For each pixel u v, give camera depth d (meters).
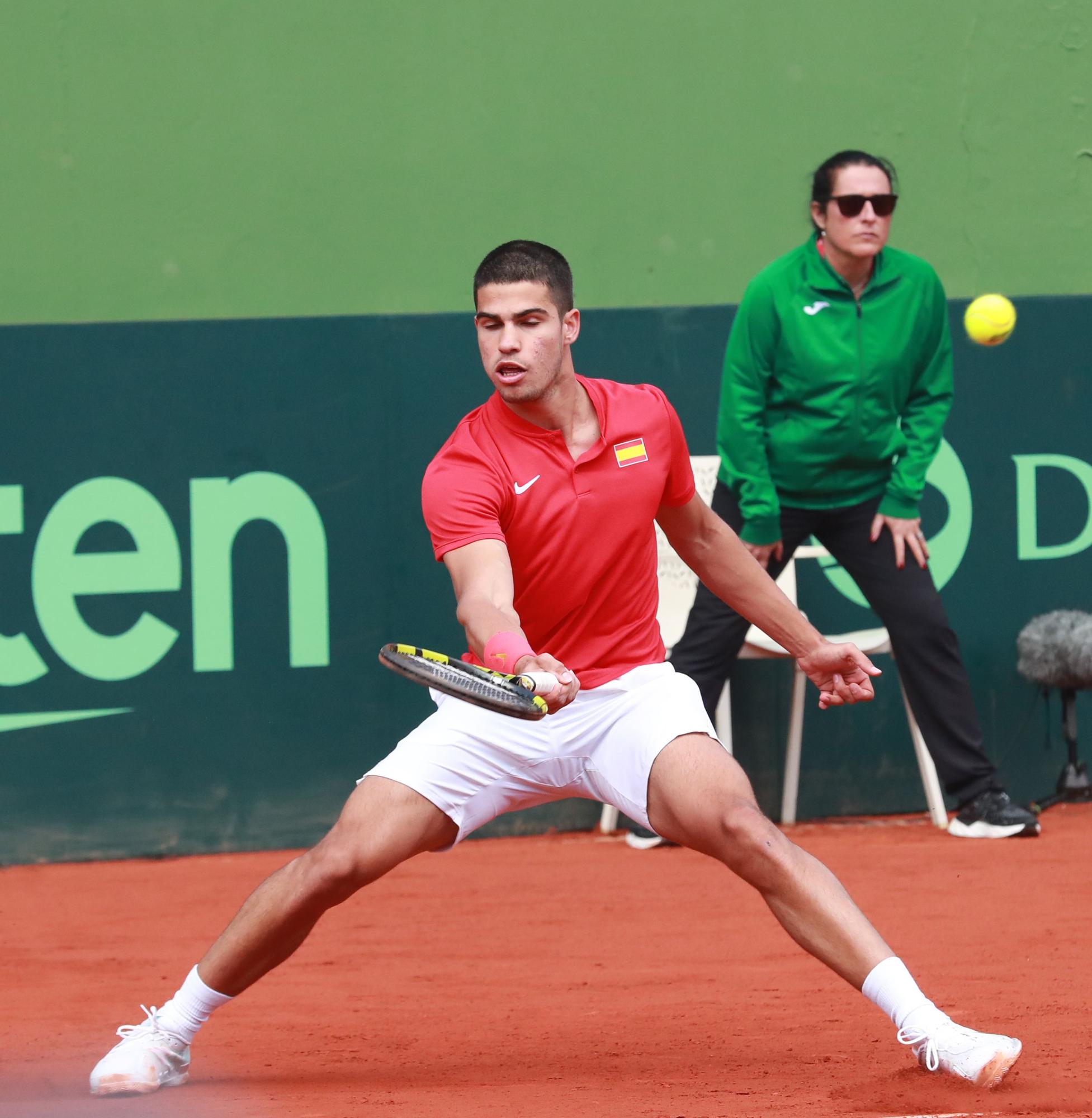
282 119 28.73
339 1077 12.87
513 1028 14.80
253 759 26.53
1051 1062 12.36
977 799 25.50
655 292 29.88
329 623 26.75
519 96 29.33
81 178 28.30
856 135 30.27
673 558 26.94
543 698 10.60
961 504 28.36
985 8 30.30
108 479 26.12
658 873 23.52
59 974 18.17
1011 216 30.52
